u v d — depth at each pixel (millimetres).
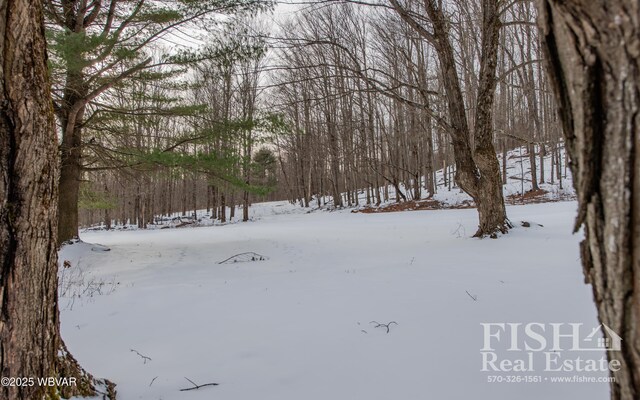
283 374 2641
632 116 743
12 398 1520
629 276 801
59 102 8859
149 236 15227
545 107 18469
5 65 1436
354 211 22516
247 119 9516
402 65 18641
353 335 3227
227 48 8344
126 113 9078
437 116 8195
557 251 6176
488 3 7523
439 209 19109
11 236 1500
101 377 2701
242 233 14484
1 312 1487
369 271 5793
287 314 3916
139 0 9117
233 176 9859
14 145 1483
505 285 4309
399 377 2488
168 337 3475
